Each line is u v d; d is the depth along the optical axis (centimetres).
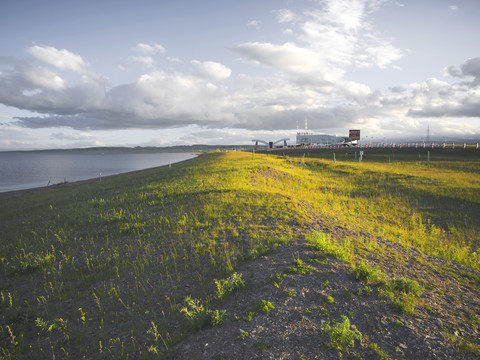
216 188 2127
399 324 570
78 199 2525
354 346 512
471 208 1997
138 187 2731
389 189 2680
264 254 964
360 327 565
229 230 1244
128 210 1775
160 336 591
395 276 820
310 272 795
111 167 12262
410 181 2959
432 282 809
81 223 1606
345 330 520
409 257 1010
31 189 4725
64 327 666
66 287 887
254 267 865
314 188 2762
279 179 3103
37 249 1248
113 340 603
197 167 4091
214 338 553
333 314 605
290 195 2019
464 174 3478
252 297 690
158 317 672
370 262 910
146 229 1370
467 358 488
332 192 2602
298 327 566
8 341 622
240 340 537
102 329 651
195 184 2422
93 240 1320
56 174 8862
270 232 1170
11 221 1891
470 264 1052
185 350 531
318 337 536
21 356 574
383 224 1612
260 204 1619
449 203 2144
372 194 2502
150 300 755
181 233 1263
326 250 957
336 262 868
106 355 557
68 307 765
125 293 812
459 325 587
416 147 8588
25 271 1026
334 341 518
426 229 1605
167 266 961
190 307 686
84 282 910
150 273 925
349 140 13962
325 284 720
